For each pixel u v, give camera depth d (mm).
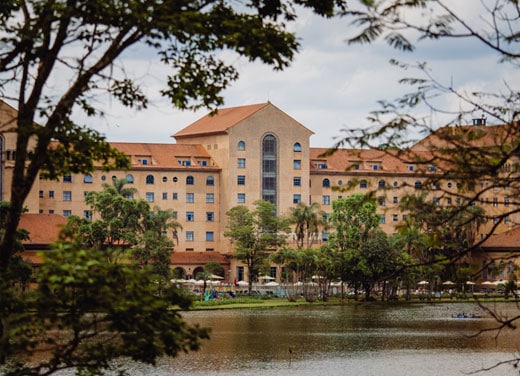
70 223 187750
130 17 34688
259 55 36438
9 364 78438
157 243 196125
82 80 36375
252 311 161375
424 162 28594
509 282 31969
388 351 102000
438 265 31828
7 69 36625
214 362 91688
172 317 36250
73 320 35156
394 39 26047
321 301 191000
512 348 104062
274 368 89062
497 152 28344
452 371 88062
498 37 26469
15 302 36375
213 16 36688
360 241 194000
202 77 39594
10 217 37531
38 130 36125
